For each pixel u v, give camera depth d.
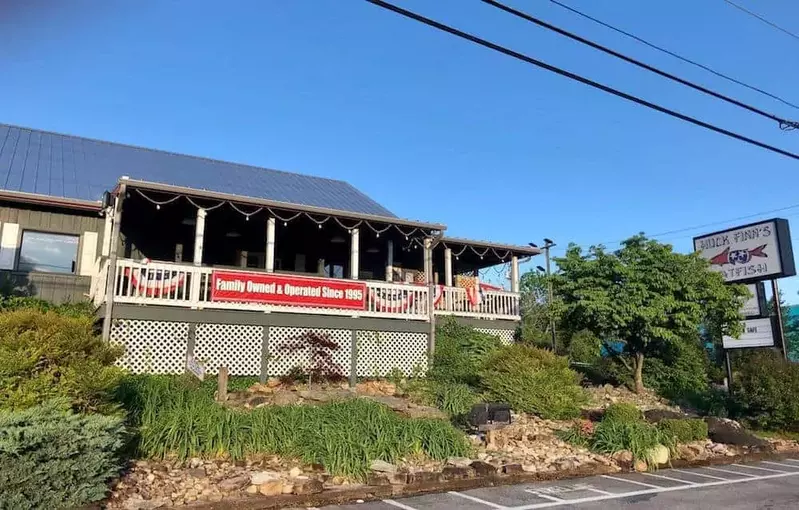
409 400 13.16
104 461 6.51
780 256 17.12
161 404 9.08
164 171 19.78
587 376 18.94
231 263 18.75
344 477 7.92
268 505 6.92
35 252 15.91
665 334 15.30
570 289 16.62
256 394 12.66
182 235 18.00
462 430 10.77
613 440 10.53
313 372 14.16
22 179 16.34
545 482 8.77
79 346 7.37
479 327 18.38
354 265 16.45
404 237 18.92
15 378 6.81
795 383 14.37
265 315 14.80
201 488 7.13
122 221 16.97
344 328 15.76
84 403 7.16
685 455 10.95
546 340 24.80
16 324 7.19
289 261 19.64
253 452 8.52
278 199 19.14
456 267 23.28
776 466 10.93
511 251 19.94
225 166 22.48
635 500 7.81
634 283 15.70
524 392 12.68
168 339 13.77
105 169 18.69
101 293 13.83
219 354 14.31
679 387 17.19
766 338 17.12
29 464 6.01
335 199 21.30
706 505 7.63
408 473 8.21
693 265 16.03
